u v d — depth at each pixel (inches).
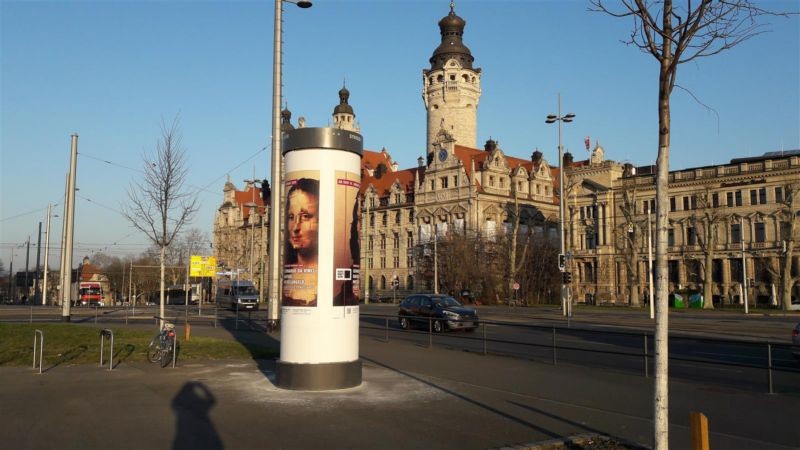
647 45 314.7
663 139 306.2
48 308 2226.9
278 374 524.4
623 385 556.7
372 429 382.3
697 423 267.1
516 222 2701.8
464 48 4045.3
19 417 414.6
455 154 3585.1
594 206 3666.3
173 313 1951.3
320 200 524.4
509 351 882.1
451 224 3142.2
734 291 3122.5
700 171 3284.9
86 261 5802.2
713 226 2881.4
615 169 3641.7
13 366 668.7
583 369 655.8
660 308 291.3
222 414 423.2
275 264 1005.8
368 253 4104.3
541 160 3892.7
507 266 2861.7
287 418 411.5
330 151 529.0
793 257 2938.0
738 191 3157.0
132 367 656.4
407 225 3838.6
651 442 354.0
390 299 3499.0
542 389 532.1
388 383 551.2
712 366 723.4
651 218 3351.4
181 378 579.2
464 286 2851.9
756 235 3083.2
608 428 389.1
